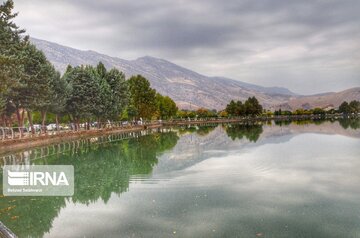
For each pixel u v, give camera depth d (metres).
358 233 11.91
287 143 41.41
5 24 38.81
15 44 39.56
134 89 94.88
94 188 19.47
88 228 12.85
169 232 12.21
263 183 19.42
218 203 15.59
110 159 31.27
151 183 20.20
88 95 63.09
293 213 14.06
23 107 45.09
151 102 96.62
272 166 24.86
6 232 8.84
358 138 46.56
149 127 99.50
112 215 14.28
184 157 31.05
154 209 14.92
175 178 21.34
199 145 41.78
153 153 34.97
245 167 24.59
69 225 13.23
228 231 12.20
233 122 140.38
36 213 14.87
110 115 74.00
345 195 16.66
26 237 12.11
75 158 32.25
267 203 15.50
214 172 22.95
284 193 17.19
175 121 127.69
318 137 49.59
